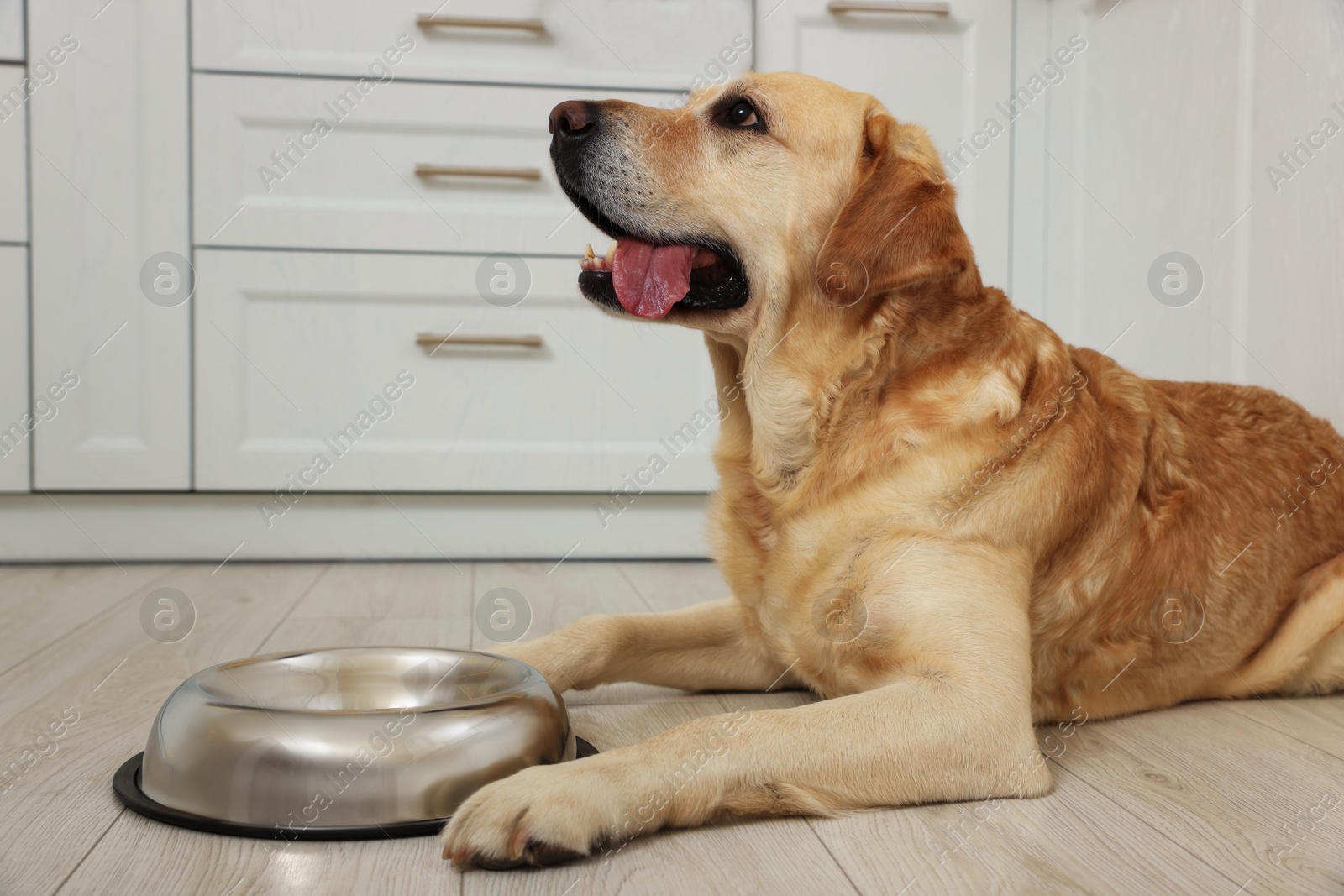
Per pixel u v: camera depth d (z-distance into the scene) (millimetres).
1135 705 1615
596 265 1675
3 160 2824
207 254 2906
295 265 2938
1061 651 1509
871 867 1031
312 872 1005
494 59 2943
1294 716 1606
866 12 3031
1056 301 3111
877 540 1392
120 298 2895
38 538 3010
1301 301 2145
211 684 1266
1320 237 2076
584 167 1604
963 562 1353
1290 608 1714
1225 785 1277
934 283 1474
